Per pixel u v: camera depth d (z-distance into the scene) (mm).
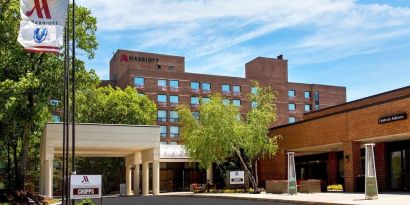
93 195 17188
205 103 43094
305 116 50000
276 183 34906
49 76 31500
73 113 20281
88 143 45000
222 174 47969
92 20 34125
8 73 30812
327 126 36062
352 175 33094
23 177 32812
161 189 70000
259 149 40688
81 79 33625
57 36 19000
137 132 46969
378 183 34031
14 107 28500
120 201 32562
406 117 28250
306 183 32781
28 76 29125
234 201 28688
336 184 40750
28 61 31078
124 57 102125
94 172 67250
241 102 97875
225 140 40312
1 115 28922
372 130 31125
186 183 70688
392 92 37531
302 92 106375
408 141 32406
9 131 32125
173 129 91312
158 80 91875
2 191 24781
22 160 32875
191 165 60812
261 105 43531
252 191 39125
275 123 101000
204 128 41219
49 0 19062
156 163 47406
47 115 37375
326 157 44031
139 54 103438
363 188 32406
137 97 66688
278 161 42969
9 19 30422
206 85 95750
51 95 32344
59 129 42594
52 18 19000
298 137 40000
